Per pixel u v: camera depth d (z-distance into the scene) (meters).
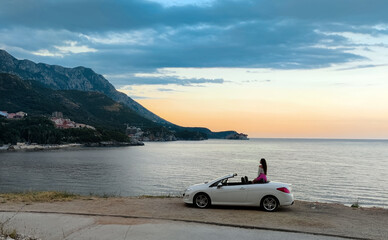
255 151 182.62
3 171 73.31
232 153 158.38
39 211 12.08
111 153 155.00
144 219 10.87
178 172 69.94
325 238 8.84
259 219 11.03
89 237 8.66
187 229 9.49
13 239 8.17
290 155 140.88
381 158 121.44
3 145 190.75
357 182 52.66
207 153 158.25
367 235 9.27
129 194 41.88
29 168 80.81
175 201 15.03
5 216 11.30
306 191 43.31
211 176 62.25
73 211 12.27
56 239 8.51
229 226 9.94
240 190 12.77
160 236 8.75
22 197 16.03
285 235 9.00
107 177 61.25
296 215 11.98
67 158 118.56
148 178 59.22
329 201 36.03
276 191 12.55
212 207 13.27
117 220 10.70
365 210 13.47
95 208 13.07
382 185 49.25
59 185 50.66
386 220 11.52
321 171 70.75
